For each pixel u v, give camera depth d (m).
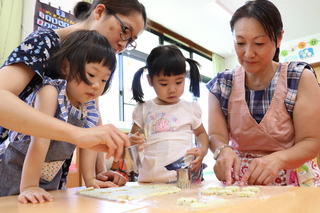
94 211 0.48
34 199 0.59
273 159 0.85
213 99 1.13
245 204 0.50
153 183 1.01
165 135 1.10
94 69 0.77
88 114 0.94
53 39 0.81
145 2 3.43
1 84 0.63
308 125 0.91
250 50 0.91
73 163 1.85
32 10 1.94
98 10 0.96
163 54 1.12
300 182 0.96
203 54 5.08
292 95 0.95
